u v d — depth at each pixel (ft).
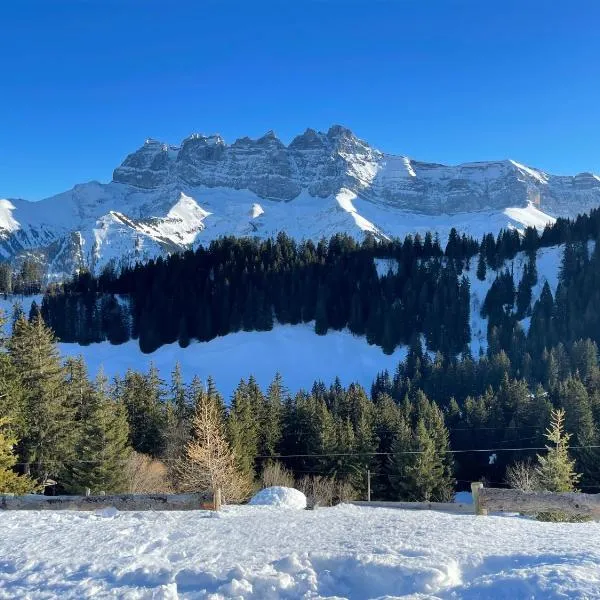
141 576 21.61
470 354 327.06
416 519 33.04
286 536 27.76
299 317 404.98
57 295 429.79
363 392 200.13
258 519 33.71
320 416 156.76
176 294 417.90
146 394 171.73
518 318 369.09
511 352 297.53
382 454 160.86
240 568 21.40
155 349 393.09
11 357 104.63
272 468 139.33
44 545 27.07
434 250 445.78
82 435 111.55
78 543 27.27
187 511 38.73
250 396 173.37
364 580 20.62
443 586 19.77
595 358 250.78
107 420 112.37
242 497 103.04
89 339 412.57
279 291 411.13
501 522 31.86
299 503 53.67
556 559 21.26
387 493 156.35
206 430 98.02
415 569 20.45
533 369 260.01
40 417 103.19
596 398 181.78
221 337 399.03
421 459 139.95
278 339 385.91
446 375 255.29
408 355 311.88
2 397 93.71
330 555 22.71
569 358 257.14
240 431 138.62
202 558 23.90
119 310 420.36
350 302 402.72
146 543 26.78
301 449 167.43
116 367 366.43
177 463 111.45
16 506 42.55
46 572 22.80
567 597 17.16
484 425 189.26
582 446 141.69
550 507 44.11
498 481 180.65
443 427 164.04
